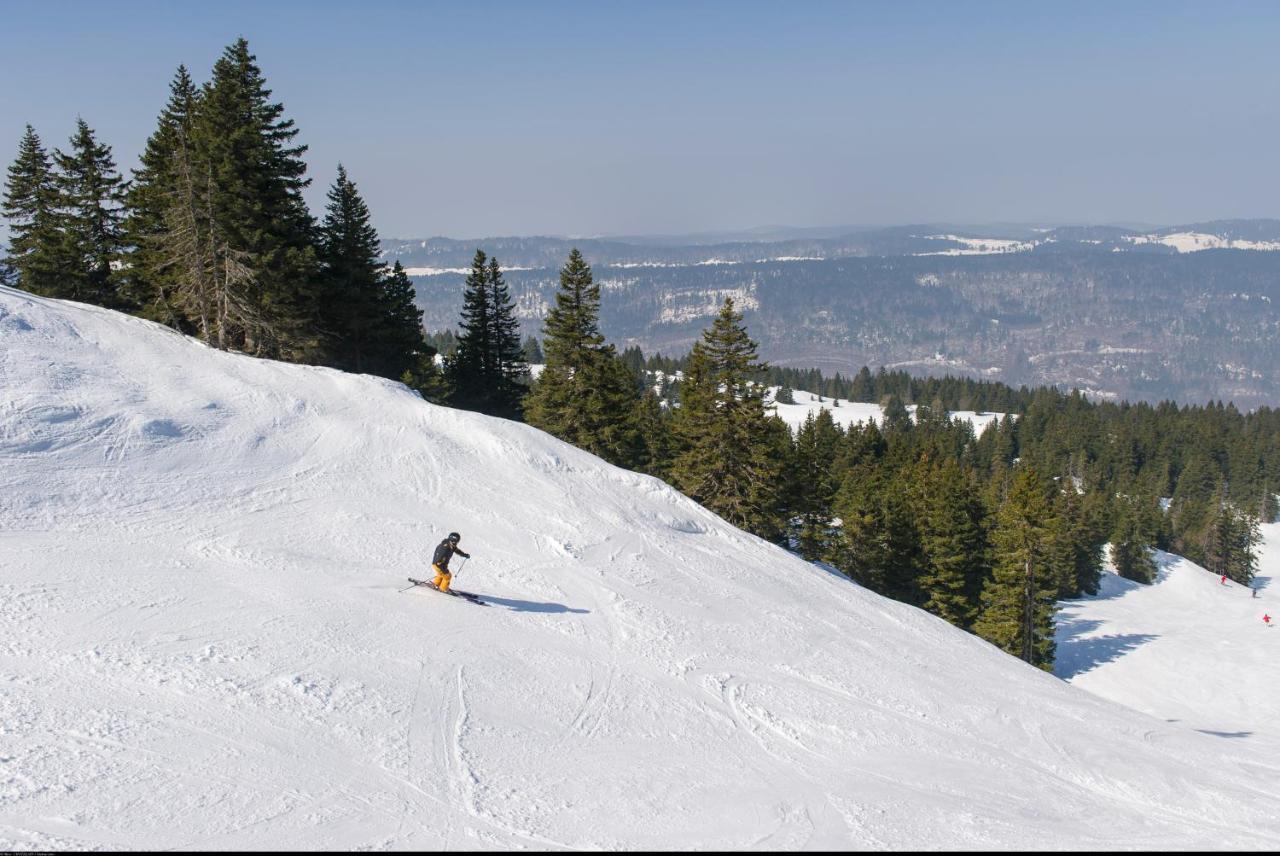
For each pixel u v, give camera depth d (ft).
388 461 77.15
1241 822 43.19
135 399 71.97
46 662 37.88
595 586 63.41
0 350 70.18
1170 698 138.72
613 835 33.09
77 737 32.60
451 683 44.11
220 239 106.63
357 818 30.91
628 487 87.51
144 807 29.04
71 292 125.18
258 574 52.75
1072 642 168.55
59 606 43.45
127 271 121.60
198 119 117.29
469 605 55.16
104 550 51.57
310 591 51.80
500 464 82.43
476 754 37.60
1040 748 51.29
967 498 170.09
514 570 63.10
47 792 28.81
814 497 166.40
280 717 37.06
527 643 51.49
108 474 61.00
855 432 315.78
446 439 84.07
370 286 139.33
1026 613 141.49
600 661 51.34
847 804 39.27
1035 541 141.69
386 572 57.57
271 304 110.42
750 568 77.87
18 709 33.76
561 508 76.84
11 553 48.55
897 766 45.01
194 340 91.76
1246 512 363.56
